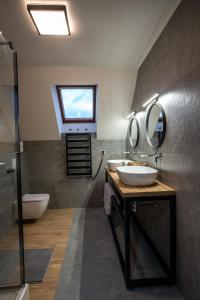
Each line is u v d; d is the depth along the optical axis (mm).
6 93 2258
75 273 1817
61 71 2754
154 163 2184
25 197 3047
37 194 3299
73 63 2629
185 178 1468
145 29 1895
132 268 1860
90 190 3688
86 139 3590
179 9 1517
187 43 1403
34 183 3619
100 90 2977
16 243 1938
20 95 2908
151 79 2234
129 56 2461
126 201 1604
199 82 1261
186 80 1426
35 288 1643
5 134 2283
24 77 2758
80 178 3666
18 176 1970
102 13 1647
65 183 3656
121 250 2168
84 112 3623
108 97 3068
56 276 1782
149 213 2299
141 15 1688
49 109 3115
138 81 2818
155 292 1578
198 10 1256
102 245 2301
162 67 1892
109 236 2520
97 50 2295
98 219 3094
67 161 3580
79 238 2479
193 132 1343
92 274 1801
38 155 3596
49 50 2271
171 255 1644
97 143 3672
